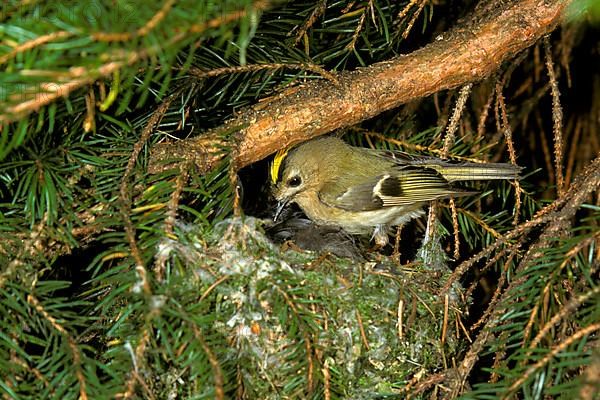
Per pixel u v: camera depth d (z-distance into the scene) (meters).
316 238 7.64
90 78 3.49
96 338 5.59
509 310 4.97
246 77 6.11
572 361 4.07
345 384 5.66
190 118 6.37
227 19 3.50
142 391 4.78
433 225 7.23
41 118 4.34
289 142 6.09
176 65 5.55
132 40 3.39
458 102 6.83
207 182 5.47
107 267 6.33
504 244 6.52
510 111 8.59
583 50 8.35
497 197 7.92
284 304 5.06
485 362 7.38
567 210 5.24
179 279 4.72
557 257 4.73
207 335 4.88
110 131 5.69
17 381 4.43
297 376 4.89
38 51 3.64
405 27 6.84
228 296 5.28
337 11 6.72
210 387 4.61
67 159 5.34
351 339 5.75
